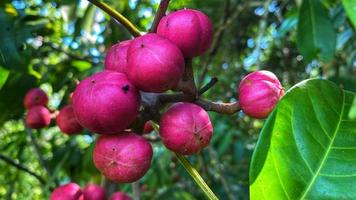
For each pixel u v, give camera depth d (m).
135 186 0.22
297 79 0.50
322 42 0.26
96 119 0.14
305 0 0.27
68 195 0.19
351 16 0.10
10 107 0.26
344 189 0.14
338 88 0.15
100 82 0.14
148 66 0.13
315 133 0.14
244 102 0.15
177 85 0.15
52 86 0.32
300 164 0.14
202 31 0.15
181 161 0.15
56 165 0.33
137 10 0.37
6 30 0.23
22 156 0.41
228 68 0.50
